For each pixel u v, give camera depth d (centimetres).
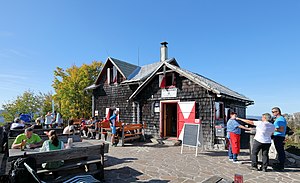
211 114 1060
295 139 1277
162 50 1841
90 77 2592
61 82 2508
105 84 1853
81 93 2339
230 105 1285
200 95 1115
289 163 704
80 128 1611
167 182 518
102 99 1861
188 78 1120
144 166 668
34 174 342
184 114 1162
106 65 1867
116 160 750
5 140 816
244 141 1102
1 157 617
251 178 554
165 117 1302
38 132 821
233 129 735
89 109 2392
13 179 342
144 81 1381
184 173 595
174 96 1228
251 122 673
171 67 1203
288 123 1881
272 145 698
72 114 2266
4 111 2777
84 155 499
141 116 1408
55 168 459
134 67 1911
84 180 452
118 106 1698
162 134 1268
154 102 1335
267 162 623
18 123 948
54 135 511
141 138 1316
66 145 546
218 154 873
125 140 1158
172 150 962
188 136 877
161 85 1290
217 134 1033
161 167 657
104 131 1309
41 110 2803
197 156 829
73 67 2648
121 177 555
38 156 422
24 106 2748
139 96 1429
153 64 1864
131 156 822
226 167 661
